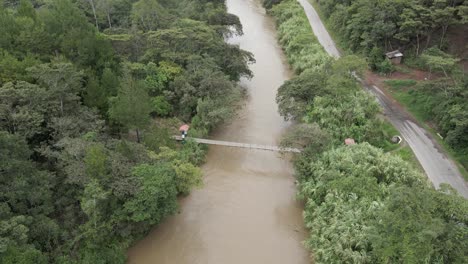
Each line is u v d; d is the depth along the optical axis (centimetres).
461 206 2359
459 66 5019
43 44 4106
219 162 4338
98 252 2845
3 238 2312
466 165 3734
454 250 2233
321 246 2925
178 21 6047
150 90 4788
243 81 6166
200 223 3494
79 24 4622
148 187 2919
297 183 3734
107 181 2902
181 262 3123
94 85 3784
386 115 4653
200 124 4550
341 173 3369
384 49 5781
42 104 3297
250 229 3444
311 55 6022
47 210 2839
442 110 4212
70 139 3155
